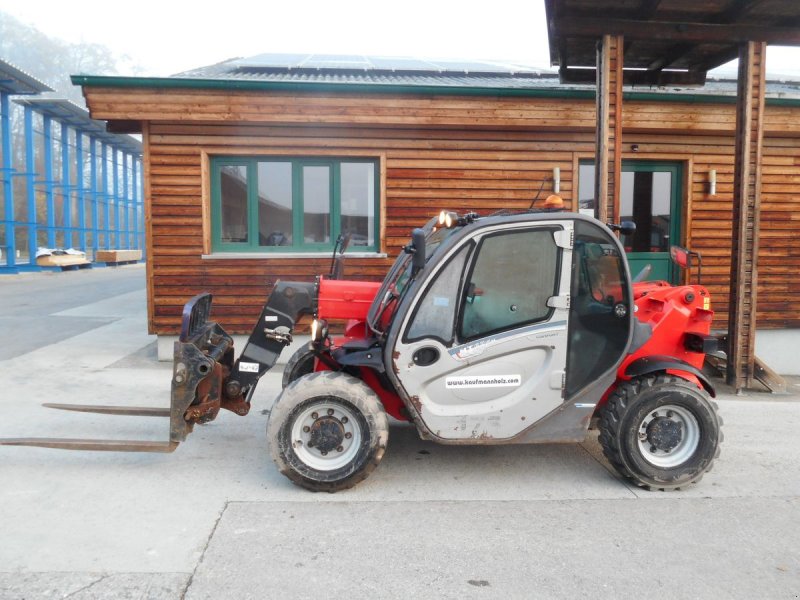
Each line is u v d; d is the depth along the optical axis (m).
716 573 3.25
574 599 2.99
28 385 6.93
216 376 4.39
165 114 7.84
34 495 4.08
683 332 4.68
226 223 8.55
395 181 8.49
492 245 4.14
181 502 4.01
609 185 7.01
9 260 24.31
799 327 9.03
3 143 23.55
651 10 6.71
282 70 9.77
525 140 8.59
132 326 11.24
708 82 10.38
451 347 4.12
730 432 5.87
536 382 4.21
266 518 3.80
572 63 8.18
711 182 8.77
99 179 52.97
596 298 4.24
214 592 2.99
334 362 4.53
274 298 4.73
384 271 8.59
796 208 8.94
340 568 3.23
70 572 3.13
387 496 4.19
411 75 9.98
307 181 8.60
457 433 4.21
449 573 3.21
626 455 4.27
